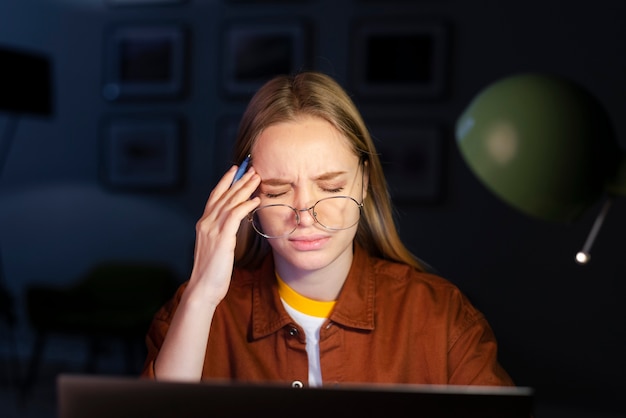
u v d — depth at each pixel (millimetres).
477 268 4539
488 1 4453
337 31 4719
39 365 5012
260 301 1309
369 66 4648
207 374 1312
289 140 1127
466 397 822
